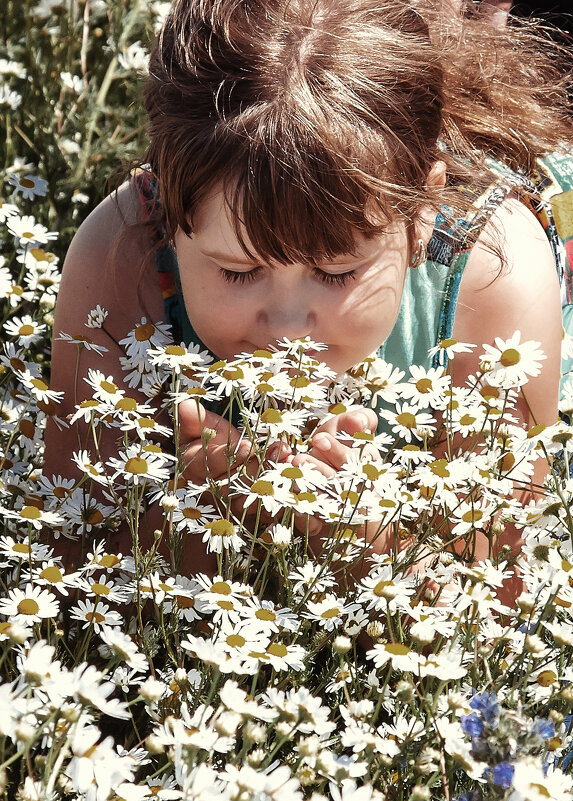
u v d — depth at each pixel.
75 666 1.46
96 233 2.00
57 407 1.91
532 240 2.04
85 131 3.08
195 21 1.65
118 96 3.43
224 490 1.62
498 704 1.26
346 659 1.55
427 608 1.46
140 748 1.37
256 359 1.56
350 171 1.50
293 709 1.21
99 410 1.61
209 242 1.57
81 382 1.94
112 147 3.04
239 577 1.72
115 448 1.89
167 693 1.42
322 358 1.69
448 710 1.35
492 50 2.15
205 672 1.43
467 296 1.96
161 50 1.73
